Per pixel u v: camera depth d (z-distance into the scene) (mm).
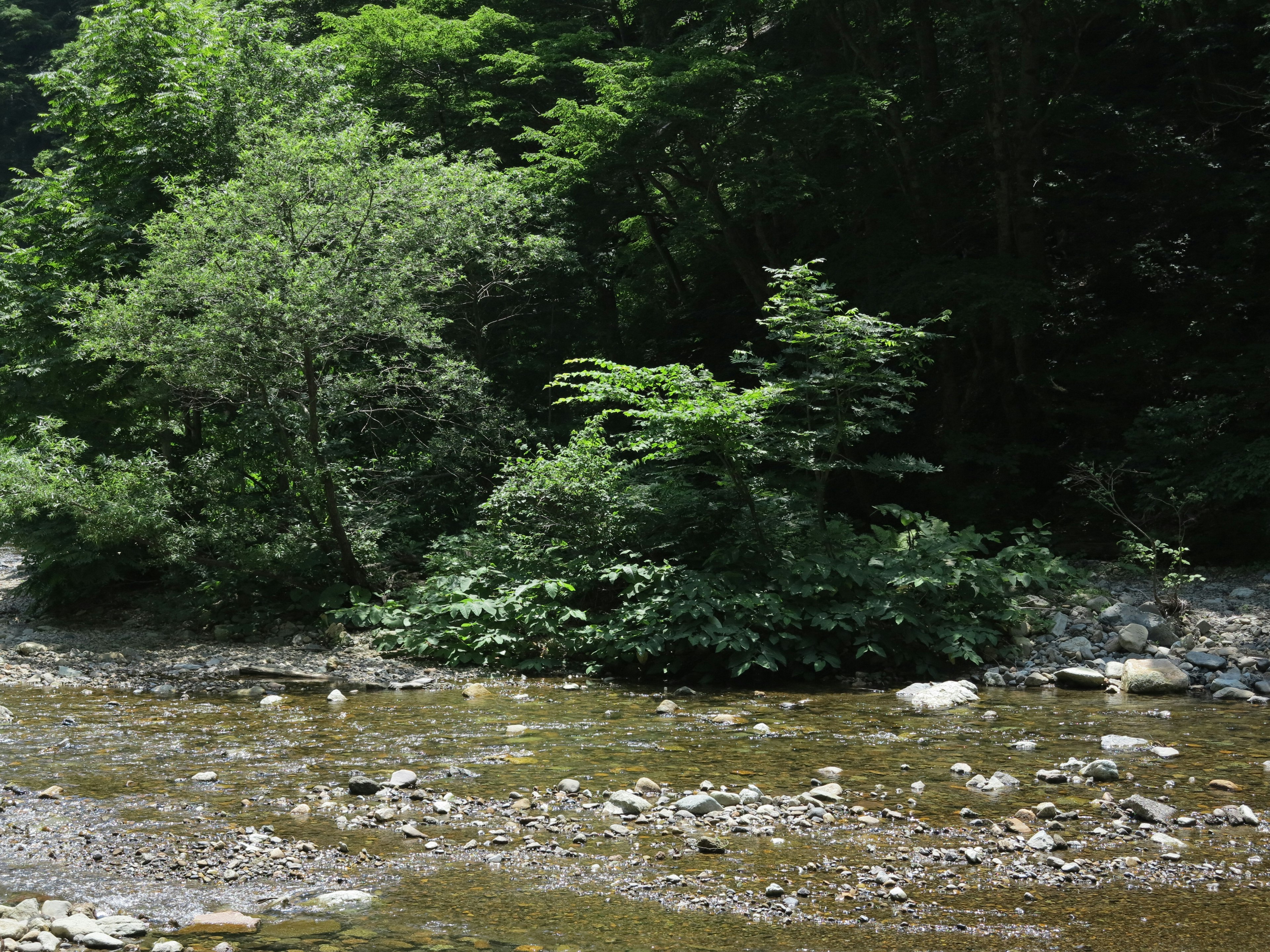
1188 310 16641
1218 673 9250
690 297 22031
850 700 8711
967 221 18172
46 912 3799
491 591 11516
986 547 14961
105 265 13578
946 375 16797
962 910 3906
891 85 16828
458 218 13070
